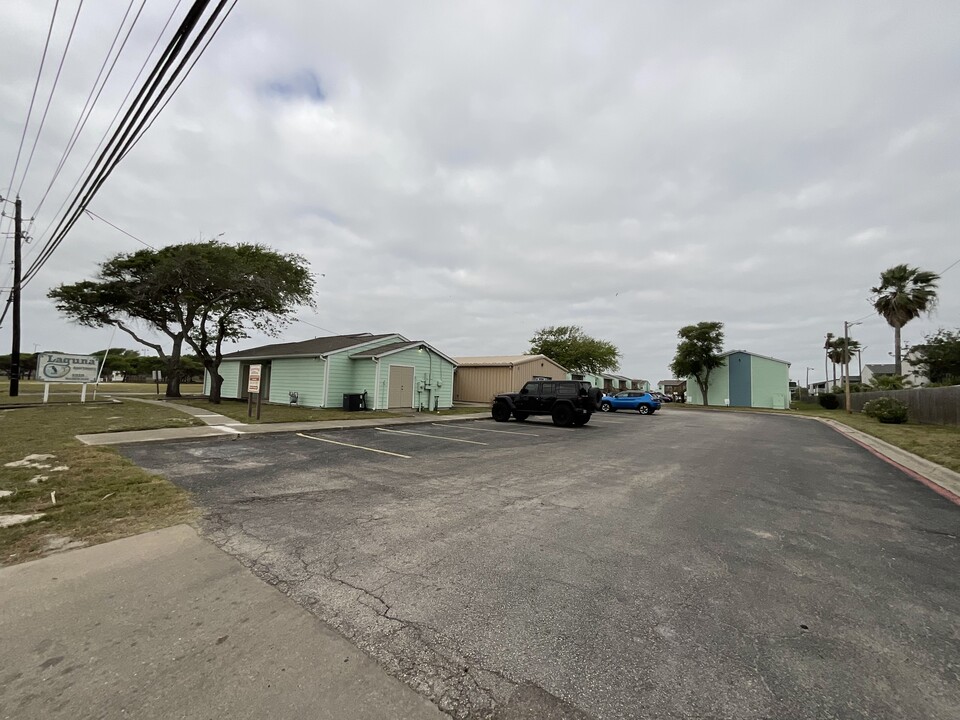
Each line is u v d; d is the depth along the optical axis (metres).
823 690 2.16
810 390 74.50
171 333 24.50
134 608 2.83
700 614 2.87
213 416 14.16
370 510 5.03
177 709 1.98
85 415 13.66
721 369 44.22
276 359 22.06
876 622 2.81
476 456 8.88
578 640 2.56
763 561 3.77
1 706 1.97
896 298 31.25
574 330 45.97
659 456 9.38
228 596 3.00
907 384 30.50
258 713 1.96
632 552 3.90
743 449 10.91
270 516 4.74
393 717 1.97
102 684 2.12
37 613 2.74
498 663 2.35
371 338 22.69
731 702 2.08
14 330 20.44
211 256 19.91
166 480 6.18
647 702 2.08
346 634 2.58
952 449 10.22
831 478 7.45
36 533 4.06
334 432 12.23
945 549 4.12
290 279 23.20
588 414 16.50
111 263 21.39
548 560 3.69
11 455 7.25
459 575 3.38
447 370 23.09
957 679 2.26
